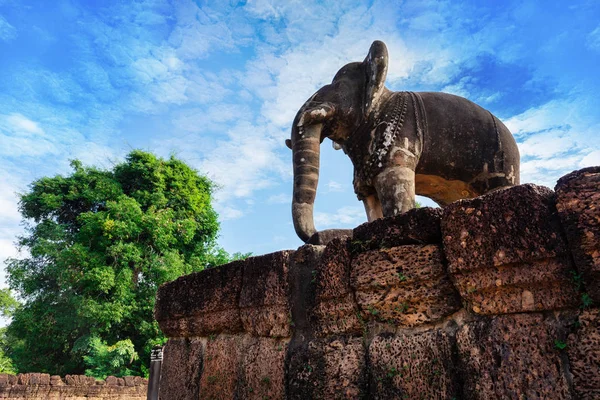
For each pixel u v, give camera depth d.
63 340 18.95
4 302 28.88
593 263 1.84
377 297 2.62
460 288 2.29
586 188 1.91
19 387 13.33
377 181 3.91
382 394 2.49
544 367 1.94
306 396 2.81
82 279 18.22
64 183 22.08
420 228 2.50
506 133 4.27
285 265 3.19
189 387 3.86
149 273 19.78
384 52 4.03
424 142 3.97
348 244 2.83
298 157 4.06
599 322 1.83
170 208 21.95
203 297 3.86
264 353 3.20
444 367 2.29
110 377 15.20
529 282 2.03
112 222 19.09
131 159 23.11
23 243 20.39
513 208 2.12
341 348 2.74
